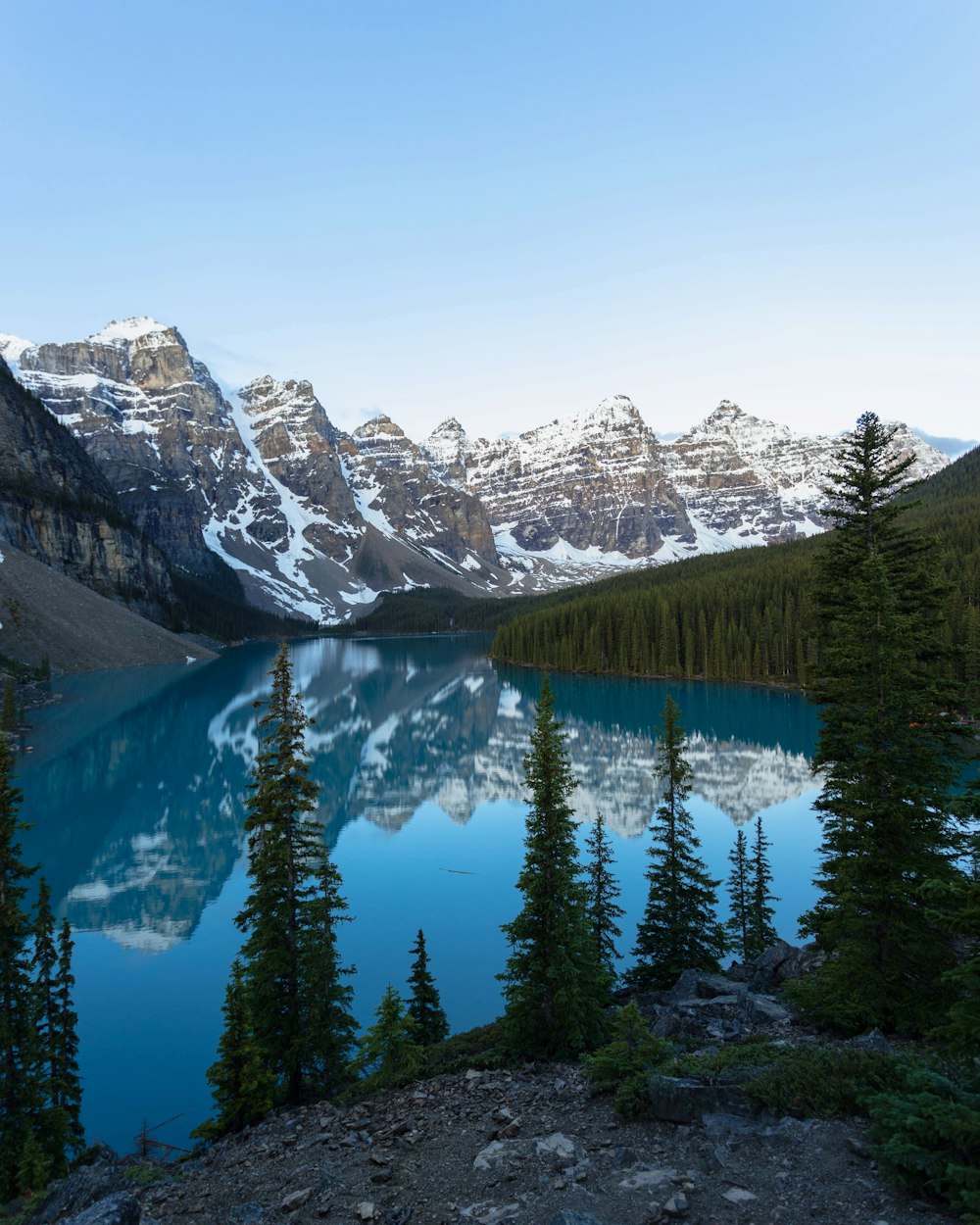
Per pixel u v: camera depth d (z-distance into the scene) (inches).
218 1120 848.3
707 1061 565.6
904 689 735.7
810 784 2918.3
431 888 1959.9
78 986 1475.1
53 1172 857.5
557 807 849.5
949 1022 626.5
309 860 2150.6
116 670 6569.9
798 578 6333.7
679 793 1213.1
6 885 970.1
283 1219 487.2
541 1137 540.4
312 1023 977.5
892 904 695.1
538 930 816.3
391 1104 695.1
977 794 646.5
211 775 3294.8
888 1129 433.1
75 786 3110.2
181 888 2047.2
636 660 6688.0
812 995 723.4
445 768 3499.0
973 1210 358.0
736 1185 423.5
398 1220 455.8
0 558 6712.6
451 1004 1323.8
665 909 1162.0
